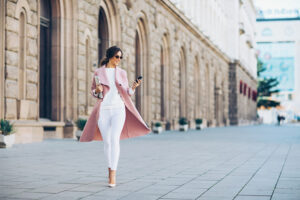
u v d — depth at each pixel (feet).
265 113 328.49
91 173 24.70
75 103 57.00
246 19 244.42
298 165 28.94
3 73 42.57
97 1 63.00
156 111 90.84
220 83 167.94
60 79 56.03
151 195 17.89
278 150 42.45
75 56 56.90
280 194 17.98
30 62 47.98
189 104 118.73
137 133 21.42
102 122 20.45
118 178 22.91
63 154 35.96
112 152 20.04
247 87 233.55
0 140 40.16
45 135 53.06
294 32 367.86
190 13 121.60
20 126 45.16
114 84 20.53
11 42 43.75
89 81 60.75
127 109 20.88
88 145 46.57
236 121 188.34
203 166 28.53
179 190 19.11
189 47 118.83
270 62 374.84
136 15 78.18
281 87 371.97
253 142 56.34
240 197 17.35
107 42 69.10
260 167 27.86
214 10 162.40
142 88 84.79
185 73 115.75
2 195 17.81
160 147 46.37
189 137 69.92
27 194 18.07
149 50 84.94
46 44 56.13
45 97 55.98
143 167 27.94
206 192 18.56
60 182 21.36
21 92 46.68
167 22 97.55
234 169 26.84
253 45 273.54
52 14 56.18
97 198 17.26
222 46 180.14
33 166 27.71
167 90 100.42
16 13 44.60
